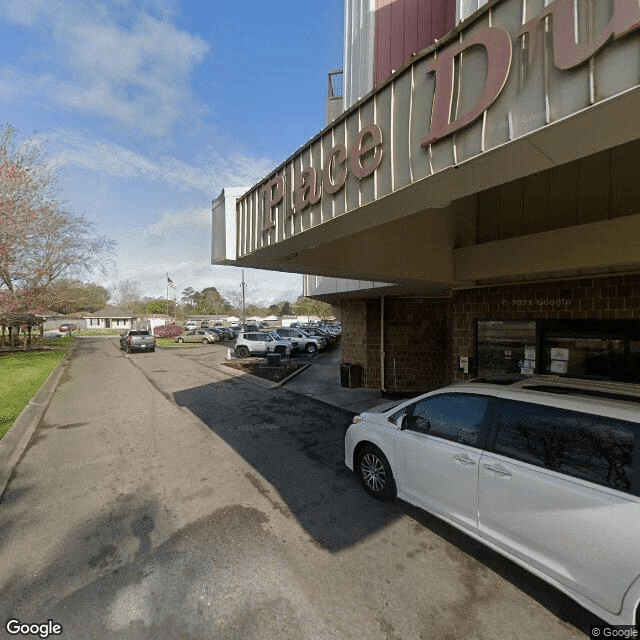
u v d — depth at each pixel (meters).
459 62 2.56
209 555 3.39
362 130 3.33
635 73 1.78
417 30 6.57
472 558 3.35
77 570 3.21
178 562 3.29
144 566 3.25
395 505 4.28
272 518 4.02
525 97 2.21
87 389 11.89
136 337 25.47
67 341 38.94
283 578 3.09
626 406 2.66
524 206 6.35
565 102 2.04
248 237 5.45
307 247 4.92
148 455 5.93
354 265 5.95
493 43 2.33
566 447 2.76
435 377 10.91
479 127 2.44
